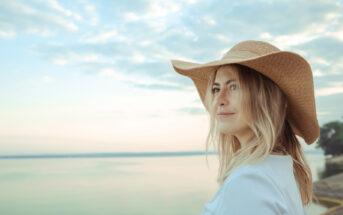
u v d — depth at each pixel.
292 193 0.95
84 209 50.34
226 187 0.83
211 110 1.25
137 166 181.75
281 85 1.11
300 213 0.98
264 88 1.10
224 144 1.42
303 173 1.35
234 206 0.79
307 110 1.24
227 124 1.10
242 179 0.82
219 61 1.13
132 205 51.59
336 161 90.06
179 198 56.53
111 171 137.50
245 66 1.11
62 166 193.00
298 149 1.36
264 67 1.07
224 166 1.41
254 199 0.77
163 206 49.22
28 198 64.06
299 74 1.08
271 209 0.76
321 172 67.50
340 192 30.56
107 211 47.56
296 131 1.49
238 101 1.08
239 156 1.03
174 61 1.71
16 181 95.94
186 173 120.06
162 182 85.38
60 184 86.31
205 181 86.75
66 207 52.72
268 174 0.87
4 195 68.94
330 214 22.75
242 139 1.12
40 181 95.44
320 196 30.91
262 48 1.17
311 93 1.15
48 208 52.66
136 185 80.00
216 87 1.16
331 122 94.94
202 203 50.47
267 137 0.99
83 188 77.50
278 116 1.12
